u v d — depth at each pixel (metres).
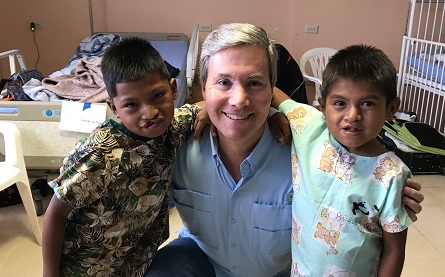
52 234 1.06
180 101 2.80
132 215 1.09
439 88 3.54
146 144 1.06
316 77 4.11
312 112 1.16
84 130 2.15
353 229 0.98
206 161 1.19
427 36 4.50
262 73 1.00
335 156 1.02
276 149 1.16
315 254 1.02
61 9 4.32
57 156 2.24
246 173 1.14
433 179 3.14
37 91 2.33
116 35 3.76
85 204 1.02
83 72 2.57
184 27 4.46
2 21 4.30
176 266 1.22
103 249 1.10
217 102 1.01
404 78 4.05
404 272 2.11
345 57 0.98
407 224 0.94
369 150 1.00
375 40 4.52
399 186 0.95
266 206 1.15
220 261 1.29
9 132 2.11
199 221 1.24
